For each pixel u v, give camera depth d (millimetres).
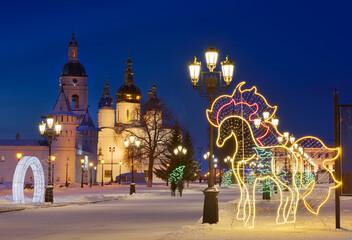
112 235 15852
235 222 19797
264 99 19750
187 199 42562
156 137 87125
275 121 32219
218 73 18297
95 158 146125
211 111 18312
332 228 17156
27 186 76125
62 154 117375
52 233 16688
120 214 25125
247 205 29922
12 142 118500
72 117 118750
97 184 113375
